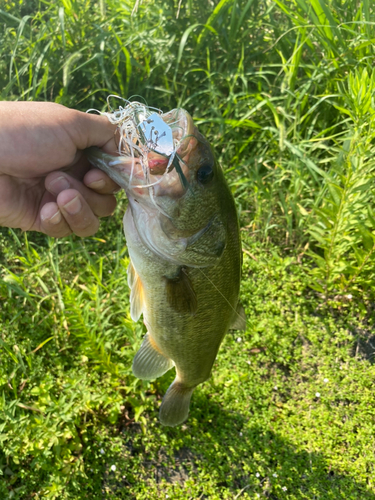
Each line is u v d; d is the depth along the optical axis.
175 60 0.71
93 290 0.56
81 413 0.50
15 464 0.47
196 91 0.72
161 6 0.70
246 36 0.72
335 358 0.57
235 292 0.35
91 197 0.31
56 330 0.55
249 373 0.55
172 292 0.32
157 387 0.52
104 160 0.28
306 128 0.68
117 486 0.48
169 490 0.48
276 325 0.58
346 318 0.59
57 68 0.69
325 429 0.52
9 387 0.50
